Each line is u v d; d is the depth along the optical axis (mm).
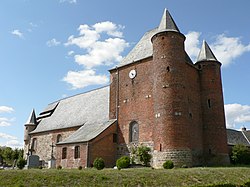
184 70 28609
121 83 33562
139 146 29328
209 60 32688
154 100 28359
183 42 29844
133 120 30875
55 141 41875
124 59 35375
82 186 15734
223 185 16047
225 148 30375
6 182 15867
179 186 16625
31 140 47250
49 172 17828
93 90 44531
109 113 33844
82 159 29391
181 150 25500
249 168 24031
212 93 31578
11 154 60500
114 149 31469
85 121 37906
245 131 55562
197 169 21422
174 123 26203
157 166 25891
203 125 31219
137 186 16391
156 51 29328
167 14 30797
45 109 53438
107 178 17125
